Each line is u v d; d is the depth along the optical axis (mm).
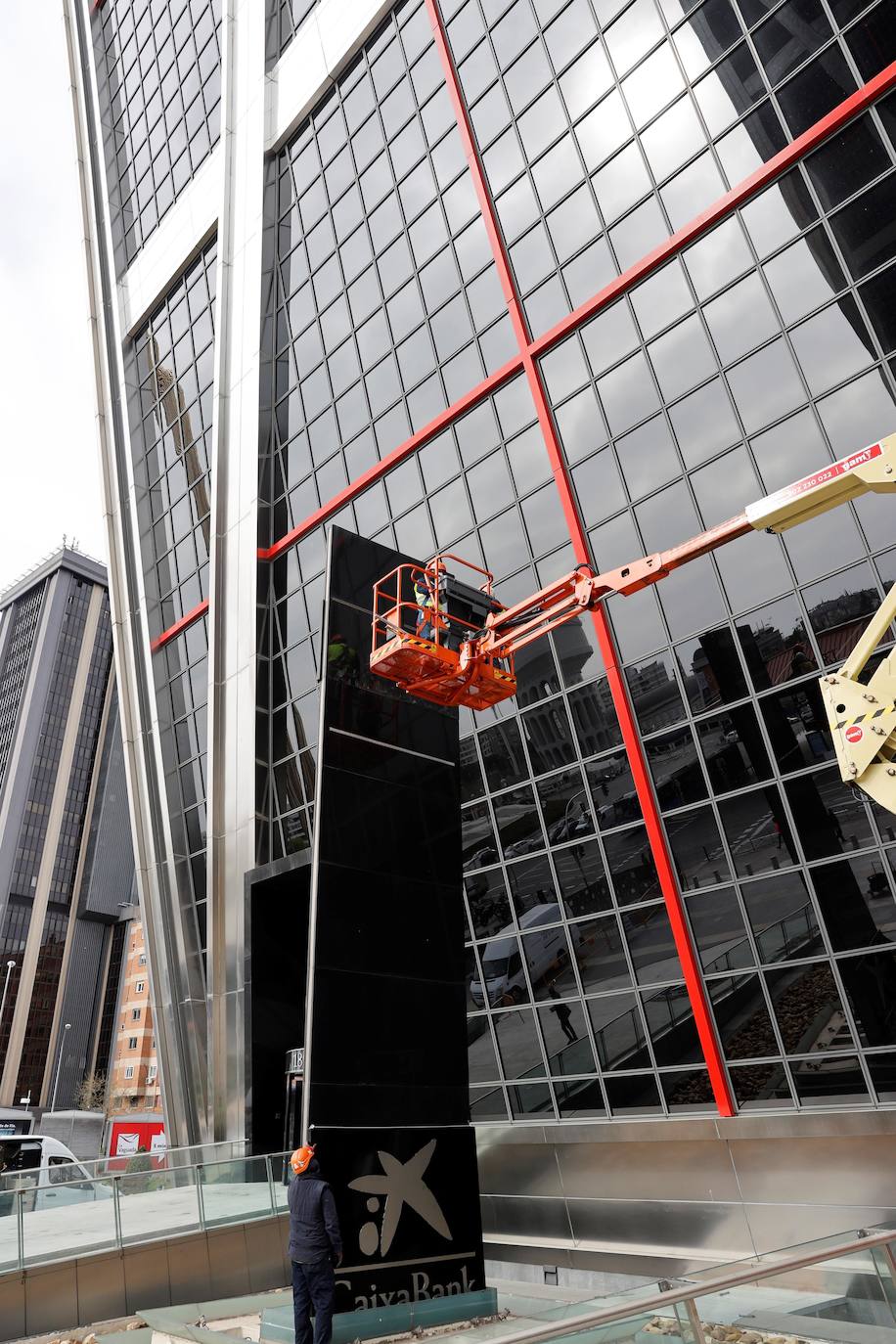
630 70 19781
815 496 8578
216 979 26062
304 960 25719
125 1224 12617
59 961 137125
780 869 15016
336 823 12414
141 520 34562
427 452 23188
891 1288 5867
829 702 7449
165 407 34844
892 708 7098
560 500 19656
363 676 13477
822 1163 13648
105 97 42844
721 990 15406
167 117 37656
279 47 31984
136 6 41625
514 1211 17531
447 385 22938
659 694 17125
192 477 32531
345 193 27719
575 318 19797
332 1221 8789
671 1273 14914
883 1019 13492
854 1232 6148
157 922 29984
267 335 29531
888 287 15109
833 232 15961
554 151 21188
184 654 31469
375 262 26000
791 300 16375
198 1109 26812
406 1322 10062
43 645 149875
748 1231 14211
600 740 18047
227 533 29375
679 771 16594
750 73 17609
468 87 23828
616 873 17375
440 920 13195
